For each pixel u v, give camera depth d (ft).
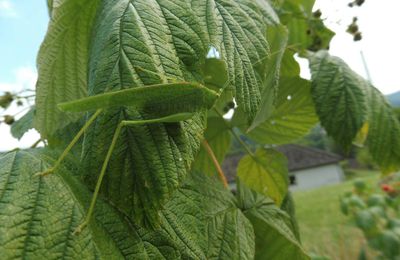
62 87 0.35
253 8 0.30
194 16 0.26
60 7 0.31
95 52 0.25
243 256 0.34
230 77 0.25
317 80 0.45
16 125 0.47
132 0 0.26
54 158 0.27
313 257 1.06
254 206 0.44
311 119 0.53
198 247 0.28
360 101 0.44
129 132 0.22
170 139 0.23
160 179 0.22
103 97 0.21
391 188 1.14
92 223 0.24
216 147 0.56
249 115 0.25
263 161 0.57
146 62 0.23
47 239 0.22
